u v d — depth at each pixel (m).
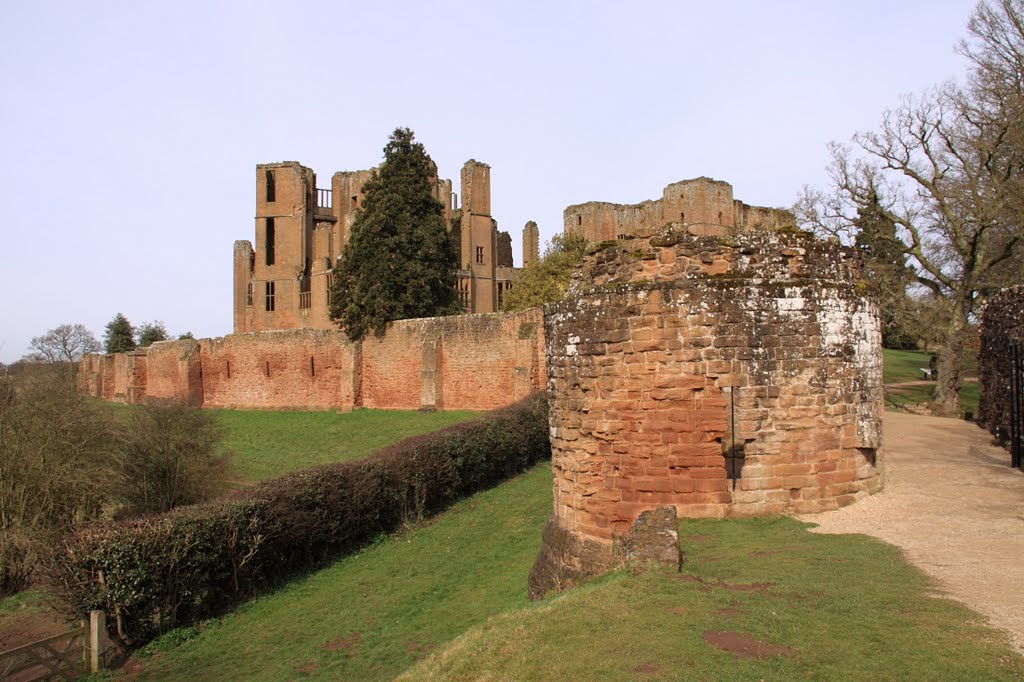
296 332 51.53
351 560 20.33
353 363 45.44
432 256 48.81
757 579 8.05
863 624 6.67
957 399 32.44
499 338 38.28
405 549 20.81
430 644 13.74
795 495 11.01
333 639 15.09
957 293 34.41
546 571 12.17
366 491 21.27
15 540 22.36
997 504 11.62
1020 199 29.84
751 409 10.85
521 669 6.30
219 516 17.20
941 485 13.27
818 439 11.14
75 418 25.97
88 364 83.06
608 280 11.96
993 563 8.42
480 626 8.15
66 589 15.33
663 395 10.91
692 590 7.72
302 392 51.09
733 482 10.80
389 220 47.31
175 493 26.44
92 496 25.09
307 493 19.58
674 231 11.41
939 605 7.05
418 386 42.38
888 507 11.38
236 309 86.06
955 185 33.66
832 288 11.44
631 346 11.10
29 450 24.34
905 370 52.44
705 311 10.85
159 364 64.25
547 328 12.79
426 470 23.86
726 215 79.31
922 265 36.34
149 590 15.59
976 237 32.38
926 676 5.64
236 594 17.64
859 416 11.62
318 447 38.34
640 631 6.76
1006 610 6.89
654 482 10.92
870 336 12.09
